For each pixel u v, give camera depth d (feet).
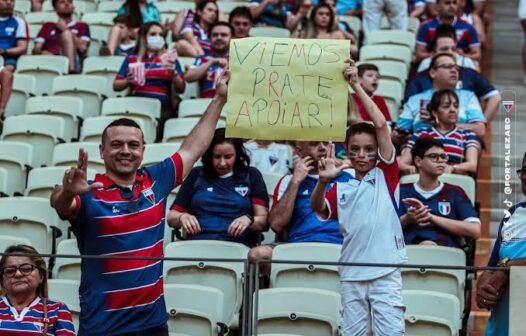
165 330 26.02
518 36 64.28
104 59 53.42
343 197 27.96
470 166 40.22
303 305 30.86
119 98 47.26
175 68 48.37
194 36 54.90
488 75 58.03
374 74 42.83
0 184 41.57
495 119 48.32
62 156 42.70
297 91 26.63
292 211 35.04
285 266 32.99
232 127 26.61
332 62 26.71
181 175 26.76
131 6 55.93
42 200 37.86
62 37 54.95
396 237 27.84
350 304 27.78
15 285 28.68
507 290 25.77
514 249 26.63
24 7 64.39
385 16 61.46
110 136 25.73
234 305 33.14
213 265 33.47
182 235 36.63
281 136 26.55
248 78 26.73
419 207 34.47
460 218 35.01
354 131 28.12
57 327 28.86
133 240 25.62
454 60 45.68
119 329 25.48
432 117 41.34
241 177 36.17
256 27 56.29
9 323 28.53
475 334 33.58
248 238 35.70
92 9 65.05
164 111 48.19
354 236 27.73
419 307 31.12
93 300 25.54
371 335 27.76
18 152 43.50
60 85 50.49
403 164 40.34
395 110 47.73
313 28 54.34
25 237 37.73
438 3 55.93
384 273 27.50
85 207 25.44
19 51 54.24
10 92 46.70
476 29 60.23
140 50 48.98
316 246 33.14
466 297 32.86
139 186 25.99
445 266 25.64
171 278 33.73
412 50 56.80
